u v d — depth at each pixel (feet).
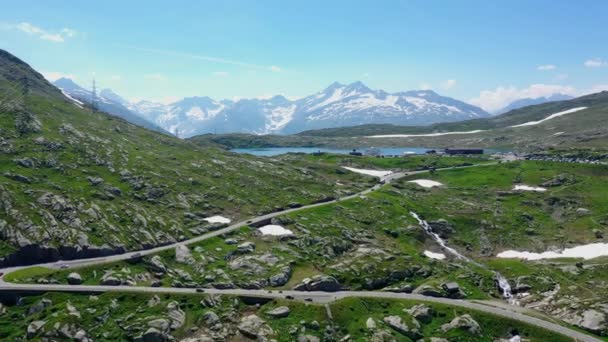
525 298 431.02
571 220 643.86
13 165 575.79
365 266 471.21
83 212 508.53
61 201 511.81
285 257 489.67
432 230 628.28
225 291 410.11
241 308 390.21
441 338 355.97
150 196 608.19
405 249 547.08
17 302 373.20
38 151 633.20
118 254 465.47
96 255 457.27
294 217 597.52
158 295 391.04
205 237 523.29
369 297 405.80
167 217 558.56
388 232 594.65
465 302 404.77
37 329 342.03
